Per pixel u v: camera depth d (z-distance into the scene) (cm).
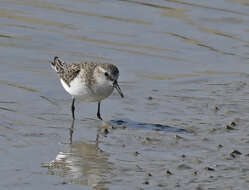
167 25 2244
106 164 1217
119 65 1908
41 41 2025
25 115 1503
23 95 1634
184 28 2231
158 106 1605
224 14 2369
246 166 1202
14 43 1988
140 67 1908
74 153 1277
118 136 1387
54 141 1349
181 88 1753
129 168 1195
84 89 1473
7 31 2078
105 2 2427
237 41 2158
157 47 2064
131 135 1394
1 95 1617
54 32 2100
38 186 1107
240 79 1847
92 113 1559
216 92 1720
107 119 1512
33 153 1269
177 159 1243
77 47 2005
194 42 2128
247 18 2344
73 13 2288
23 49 1950
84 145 1329
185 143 1340
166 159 1243
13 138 1349
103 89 1477
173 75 1862
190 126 1456
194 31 2216
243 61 2006
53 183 1122
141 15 2316
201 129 1436
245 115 1537
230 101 1641
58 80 1761
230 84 1795
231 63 1984
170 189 1088
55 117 1513
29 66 1836
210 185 1104
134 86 1759
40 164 1211
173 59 1984
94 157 1256
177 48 2070
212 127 1446
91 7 2364
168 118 1517
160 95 1691
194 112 1559
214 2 2483
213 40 2156
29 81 1733
